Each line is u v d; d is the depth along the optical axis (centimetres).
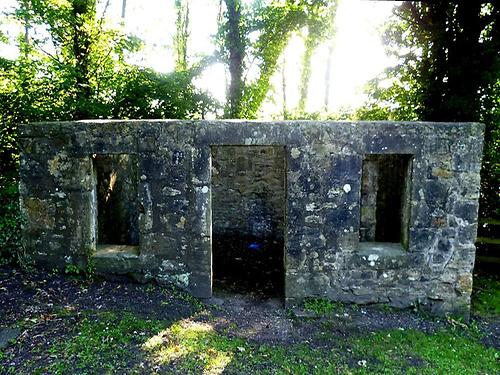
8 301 376
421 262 419
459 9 614
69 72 693
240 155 750
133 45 805
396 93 771
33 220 449
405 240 428
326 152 408
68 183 438
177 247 434
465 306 424
